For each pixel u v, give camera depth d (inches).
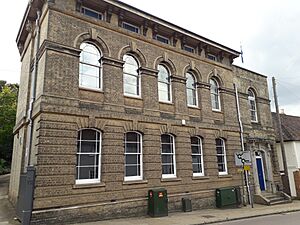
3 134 942.4
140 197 482.6
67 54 451.5
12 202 561.9
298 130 887.1
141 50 558.3
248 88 795.4
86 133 455.5
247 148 727.1
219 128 665.0
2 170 1197.7
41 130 400.2
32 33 553.6
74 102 441.4
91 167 448.8
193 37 650.2
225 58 751.1
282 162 821.9
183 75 626.5
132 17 555.5
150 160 514.9
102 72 494.0
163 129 553.0
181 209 537.3
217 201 594.9
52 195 388.8
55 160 401.7
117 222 413.1
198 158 617.6
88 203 420.2
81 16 482.0
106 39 507.8
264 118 813.2
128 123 501.4
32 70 526.0
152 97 553.0
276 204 668.7
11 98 1074.7
